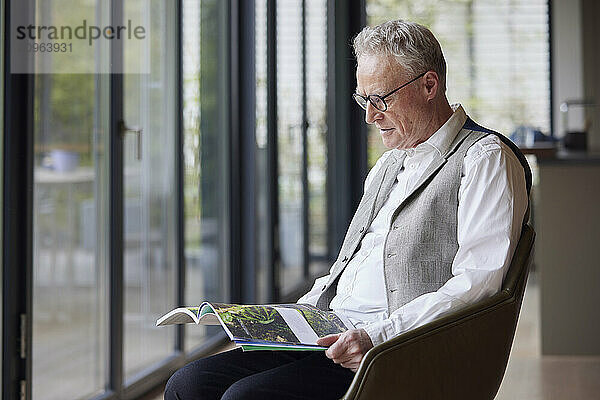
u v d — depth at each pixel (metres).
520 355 5.19
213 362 2.39
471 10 8.63
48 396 3.51
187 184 4.80
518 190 2.18
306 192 7.01
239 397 2.12
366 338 2.02
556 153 5.27
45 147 3.42
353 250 2.46
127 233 4.11
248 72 5.66
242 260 5.73
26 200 3.22
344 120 8.15
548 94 8.59
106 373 3.92
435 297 2.06
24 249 3.23
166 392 2.37
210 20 5.14
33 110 3.27
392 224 2.29
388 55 2.24
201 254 5.07
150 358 4.38
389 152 2.62
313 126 7.16
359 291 2.36
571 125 8.53
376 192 2.51
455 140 2.28
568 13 8.48
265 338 2.01
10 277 3.17
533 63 8.59
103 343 3.89
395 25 2.28
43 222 3.44
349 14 8.25
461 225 2.16
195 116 4.91
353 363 2.03
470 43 8.66
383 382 1.93
